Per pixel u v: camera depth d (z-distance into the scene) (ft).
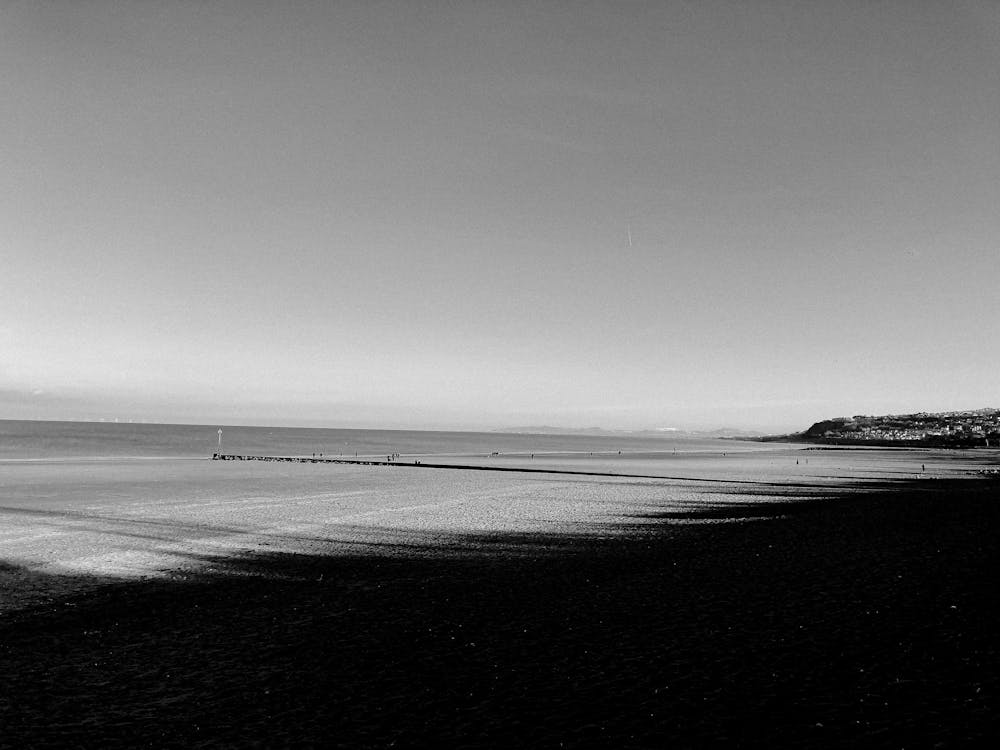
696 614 39.52
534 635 36.09
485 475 197.26
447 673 30.30
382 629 37.99
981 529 73.15
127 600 46.11
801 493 133.69
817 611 39.14
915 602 40.42
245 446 440.45
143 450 355.36
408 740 23.22
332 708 26.40
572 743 22.57
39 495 123.54
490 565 57.77
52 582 52.26
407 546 68.74
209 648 34.86
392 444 573.74
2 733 24.44
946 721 23.13
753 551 61.62
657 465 272.31
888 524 78.48
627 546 66.95
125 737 24.02
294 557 62.69
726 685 27.63
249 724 24.97
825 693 26.30
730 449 588.91
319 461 271.49
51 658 33.45
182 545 69.67
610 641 34.55
